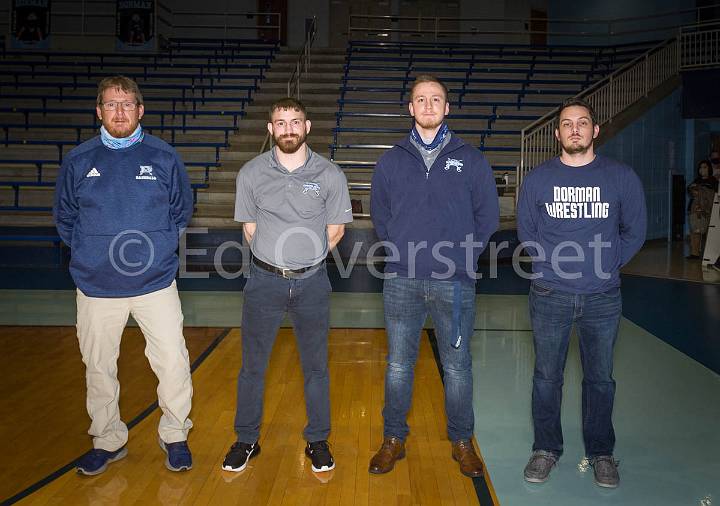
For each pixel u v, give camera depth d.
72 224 3.09
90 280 2.97
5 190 10.98
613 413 3.89
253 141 12.28
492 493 2.89
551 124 11.48
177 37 17.02
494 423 3.74
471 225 3.03
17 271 8.97
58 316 6.38
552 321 3.00
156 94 13.89
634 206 2.93
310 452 3.15
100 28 16.36
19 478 2.99
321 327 3.08
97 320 2.99
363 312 6.64
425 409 3.96
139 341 5.43
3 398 4.09
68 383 4.39
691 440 3.49
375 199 3.11
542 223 2.99
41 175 11.42
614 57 15.28
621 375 4.62
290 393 4.20
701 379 4.53
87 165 2.97
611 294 2.97
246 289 3.08
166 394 3.07
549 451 3.08
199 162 11.59
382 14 17.36
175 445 3.10
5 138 12.25
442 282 3.02
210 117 13.04
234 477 3.02
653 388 4.34
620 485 2.97
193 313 6.56
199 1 16.89
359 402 4.05
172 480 2.98
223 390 4.25
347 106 13.48
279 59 15.27
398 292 3.06
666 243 13.16
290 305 3.06
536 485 2.97
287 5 17.05
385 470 3.07
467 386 3.09
